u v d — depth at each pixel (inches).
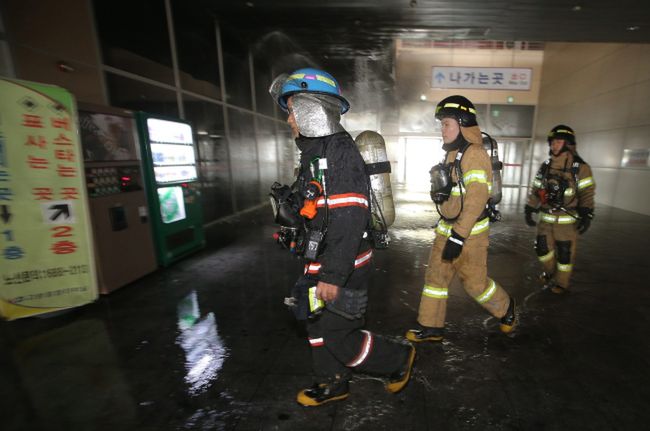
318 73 61.4
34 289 113.4
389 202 93.1
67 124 116.1
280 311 120.5
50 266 115.9
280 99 67.8
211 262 176.2
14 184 108.3
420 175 557.0
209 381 83.0
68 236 118.5
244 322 112.8
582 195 121.5
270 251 194.9
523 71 333.4
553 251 133.3
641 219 278.5
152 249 157.8
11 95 106.0
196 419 70.9
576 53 416.2
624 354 91.3
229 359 92.2
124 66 186.9
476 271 88.2
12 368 89.8
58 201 116.1
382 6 247.0
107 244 134.2
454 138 86.0
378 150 93.2
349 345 66.5
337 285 57.0
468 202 78.9
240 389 79.9
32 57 140.3
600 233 229.1
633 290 133.3
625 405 72.7
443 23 275.6
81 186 120.1
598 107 372.5
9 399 77.8
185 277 155.4
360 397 76.0
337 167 57.2
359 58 403.2
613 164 345.7
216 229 253.4
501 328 98.3
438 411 71.4
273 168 415.8
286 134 463.2
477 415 70.2
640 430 66.0
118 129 139.3
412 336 98.0
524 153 527.5
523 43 499.5
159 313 120.4
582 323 107.7
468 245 86.5
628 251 186.4
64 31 152.9
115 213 137.4
